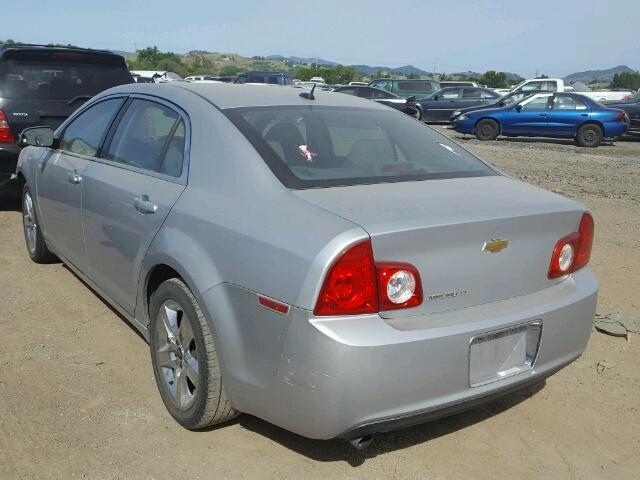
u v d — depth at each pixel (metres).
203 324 2.98
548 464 3.09
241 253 2.78
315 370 2.51
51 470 2.91
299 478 2.91
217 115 3.36
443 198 2.94
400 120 3.99
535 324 2.94
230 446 3.12
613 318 4.71
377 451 3.12
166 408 3.40
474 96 24.69
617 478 3.01
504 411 3.54
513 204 2.96
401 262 2.59
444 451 3.15
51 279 5.31
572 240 3.16
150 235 3.37
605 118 17.94
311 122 3.49
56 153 4.88
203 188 3.17
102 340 4.21
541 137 20.44
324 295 2.49
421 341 2.56
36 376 3.72
